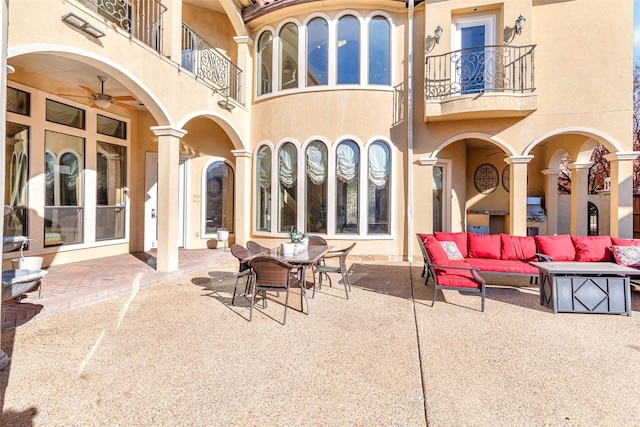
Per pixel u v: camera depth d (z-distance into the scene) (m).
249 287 5.86
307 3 8.91
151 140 9.70
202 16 10.23
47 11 4.45
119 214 9.12
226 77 9.41
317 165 9.22
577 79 7.96
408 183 8.91
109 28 5.35
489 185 11.24
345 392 2.85
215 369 3.21
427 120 8.66
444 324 4.40
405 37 9.06
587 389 2.89
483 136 8.47
